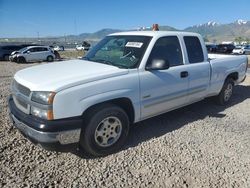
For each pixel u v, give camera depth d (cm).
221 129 537
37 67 470
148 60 466
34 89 375
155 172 380
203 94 599
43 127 360
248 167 399
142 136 496
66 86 371
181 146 459
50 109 362
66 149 394
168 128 537
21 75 432
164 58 495
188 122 572
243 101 756
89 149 407
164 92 493
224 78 663
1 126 523
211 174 378
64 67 453
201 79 576
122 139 440
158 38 493
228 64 672
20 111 404
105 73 414
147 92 462
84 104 383
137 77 445
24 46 3117
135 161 409
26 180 354
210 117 607
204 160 415
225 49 4550
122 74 430
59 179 359
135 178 366
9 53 2986
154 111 488
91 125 399
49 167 387
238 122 580
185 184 355
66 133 371
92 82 394
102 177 366
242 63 734
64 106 369
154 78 470
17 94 408
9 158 407
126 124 441
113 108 417
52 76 402
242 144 472
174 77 506
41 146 384
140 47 478
